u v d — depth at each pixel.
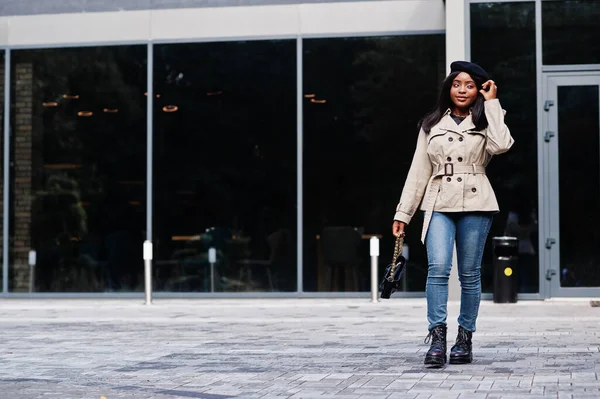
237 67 16.50
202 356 8.12
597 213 15.04
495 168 15.20
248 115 16.45
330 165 16.20
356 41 16.20
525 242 15.11
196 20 16.62
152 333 10.46
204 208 16.53
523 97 15.16
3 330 10.98
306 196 16.25
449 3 15.11
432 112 7.21
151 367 7.41
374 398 5.70
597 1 15.09
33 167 17.09
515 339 9.12
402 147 16.03
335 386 6.22
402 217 7.16
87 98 16.92
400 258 7.12
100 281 16.81
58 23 17.00
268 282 16.33
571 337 9.31
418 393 5.84
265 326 11.27
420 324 11.35
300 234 16.25
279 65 16.39
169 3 16.70
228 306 14.95
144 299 16.61
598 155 15.05
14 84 17.14
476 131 7.01
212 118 16.55
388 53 16.11
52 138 17.02
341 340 9.40
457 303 14.61
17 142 17.14
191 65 16.64
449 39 15.12
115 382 6.60
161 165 16.67
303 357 7.93
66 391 6.17
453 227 7.06
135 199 16.73
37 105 17.09
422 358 7.68
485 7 15.20
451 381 6.31
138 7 16.80
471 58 15.23
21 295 17.03
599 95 15.09
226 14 16.55
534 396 5.64
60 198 16.98
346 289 16.11
